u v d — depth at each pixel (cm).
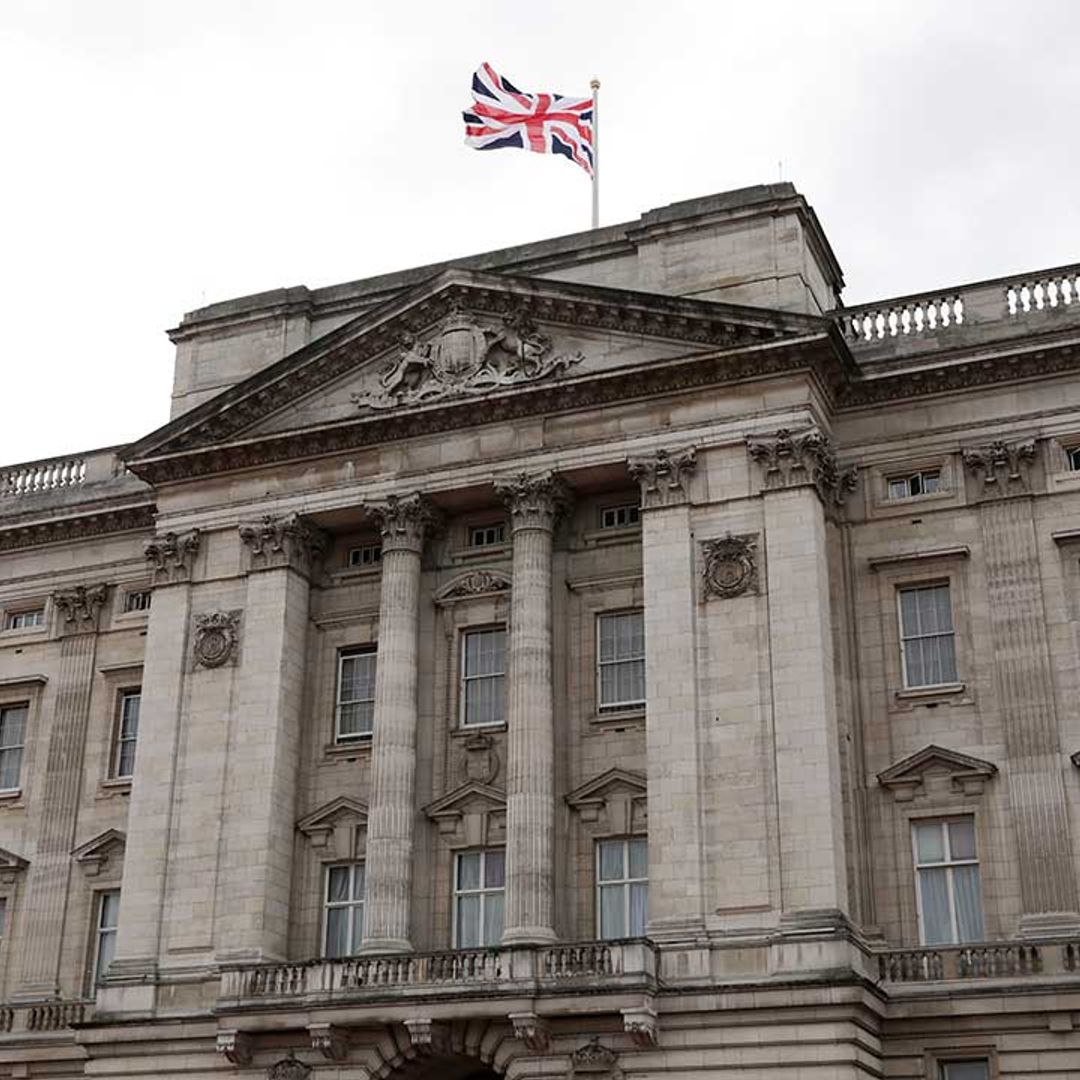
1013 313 4375
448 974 3912
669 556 4194
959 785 4003
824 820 3822
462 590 4541
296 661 4609
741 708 4003
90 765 5041
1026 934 3816
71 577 5291
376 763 4312
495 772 4353
